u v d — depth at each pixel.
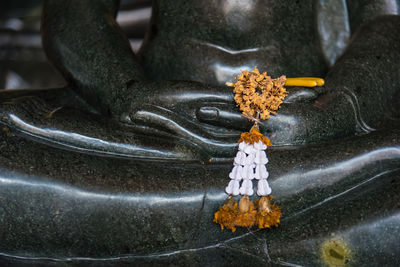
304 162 3.84
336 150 3.88
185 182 3.79
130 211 3.69
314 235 3.68
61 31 4.86
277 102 3.95
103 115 4.58
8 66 8.95
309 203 3.84
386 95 4.64
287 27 4.92
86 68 4.68
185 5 4.92
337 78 4.54
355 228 3.60
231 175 3.75
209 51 4.82
